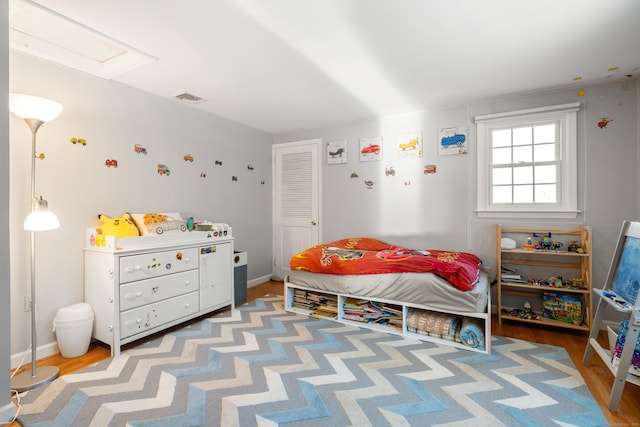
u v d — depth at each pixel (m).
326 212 4.21
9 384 1.53
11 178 2.08
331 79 2.67
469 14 1.75
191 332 2.65
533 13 1.73
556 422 1.55
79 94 2.43
